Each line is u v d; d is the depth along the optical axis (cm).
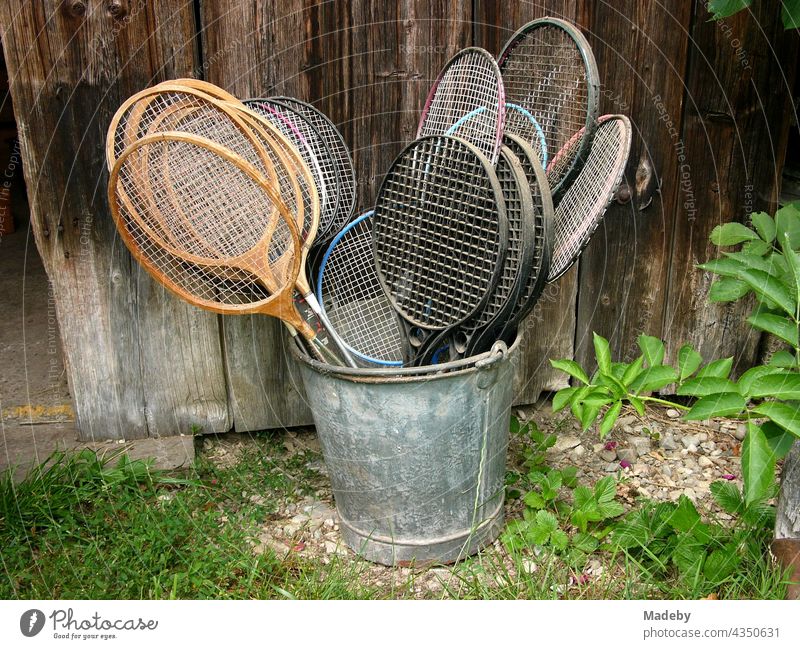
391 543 188
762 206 242
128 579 176
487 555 193
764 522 185
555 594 169
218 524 201
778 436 166
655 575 182
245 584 178
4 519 193
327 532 204
